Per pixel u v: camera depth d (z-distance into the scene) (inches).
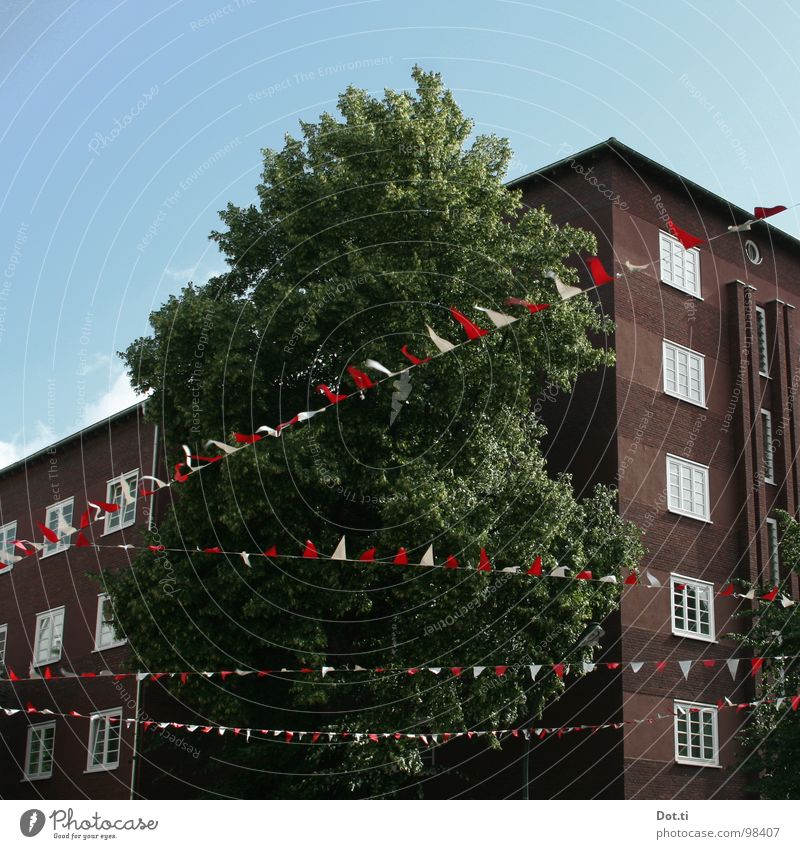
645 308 1256.8
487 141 1071.0
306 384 979.9
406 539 914.1
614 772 1088.8
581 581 968.9
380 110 1023.0
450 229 997.2
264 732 988.6
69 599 1475.1
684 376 1283.2
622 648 1124.5
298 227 997.2
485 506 940.6
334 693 976.3
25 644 1525.6
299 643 910.4
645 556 1175.0
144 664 955.3
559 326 1011.9
